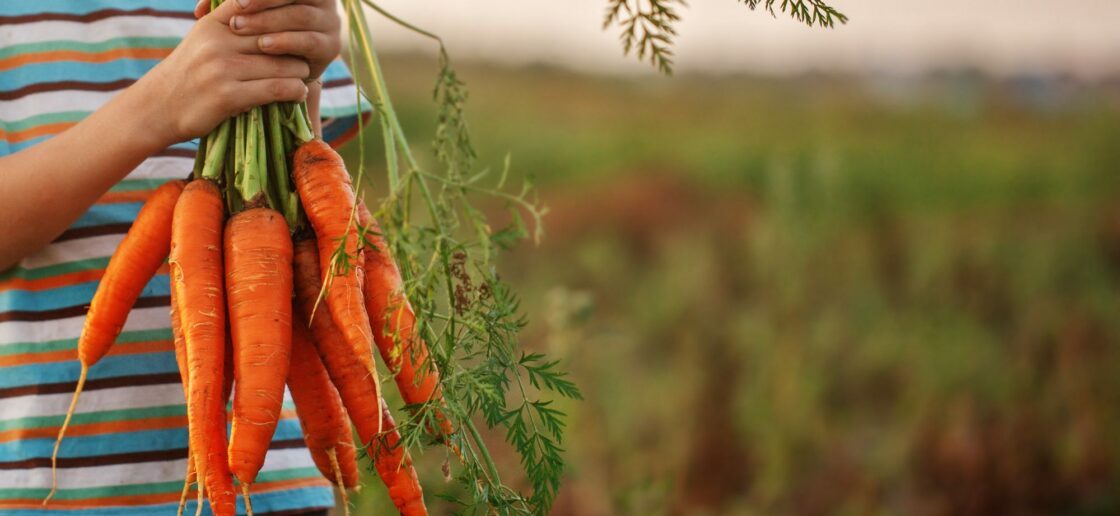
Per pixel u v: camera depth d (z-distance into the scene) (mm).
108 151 1532
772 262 7301
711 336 6254
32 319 1674
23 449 1660
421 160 3707
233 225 1537
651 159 13844
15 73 1717
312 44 1567
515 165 13289
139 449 1691
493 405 1540
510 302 1539
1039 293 7301
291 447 1843
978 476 4570
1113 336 6141
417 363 1597
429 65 23359
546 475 1598
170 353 1727
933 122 17328
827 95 22531
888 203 10523
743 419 4809
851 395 5508
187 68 1523
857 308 6637
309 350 1628
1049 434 4883
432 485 3051
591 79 25688
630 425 4531
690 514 4102
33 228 1561
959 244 8703
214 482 1507
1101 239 9133
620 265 7980
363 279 1579
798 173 8320
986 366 5656
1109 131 12891
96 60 1744
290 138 1625
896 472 4570
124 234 1708
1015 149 14211
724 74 26969
